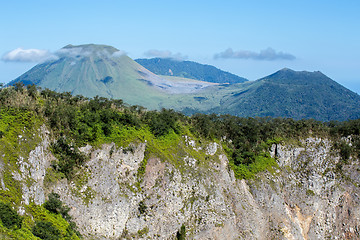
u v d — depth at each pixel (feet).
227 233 291.99
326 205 351.67
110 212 247.09
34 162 214.07
